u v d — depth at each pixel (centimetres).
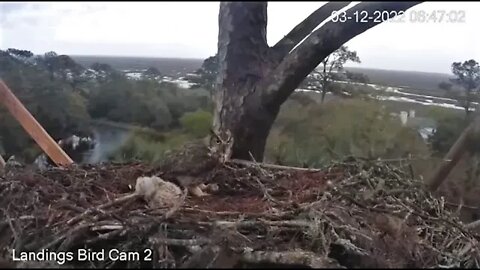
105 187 260
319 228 198
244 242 193
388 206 219
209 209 233
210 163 262
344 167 282
